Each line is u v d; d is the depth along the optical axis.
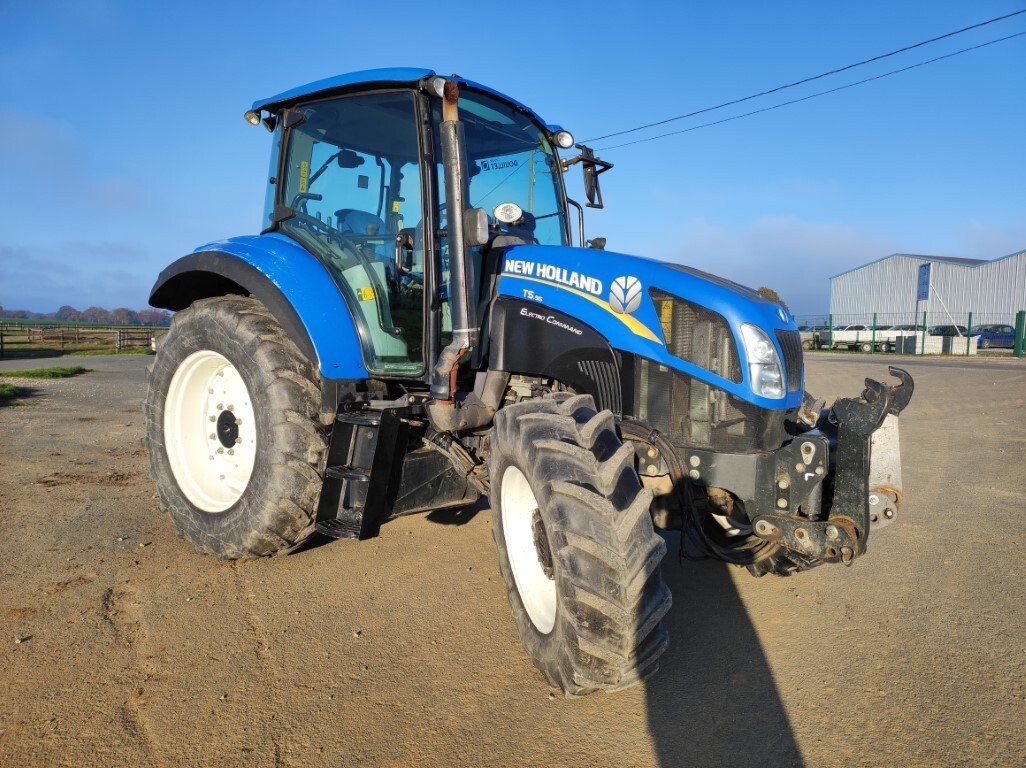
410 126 3.65
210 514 3.77
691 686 2.59
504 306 3.44
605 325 3.12
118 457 6.23
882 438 2.92
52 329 33.94
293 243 3.94
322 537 4.20
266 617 3.09
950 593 3.40
